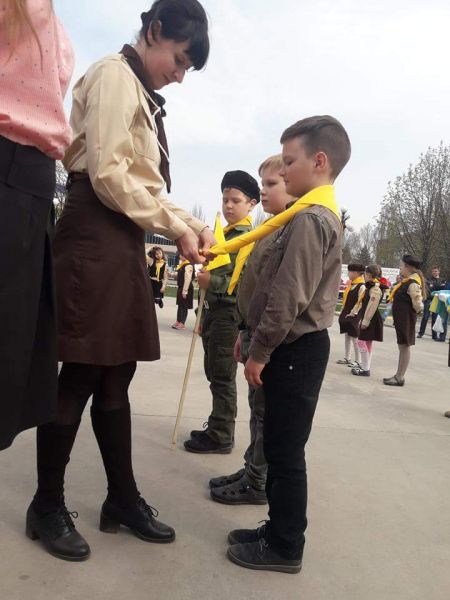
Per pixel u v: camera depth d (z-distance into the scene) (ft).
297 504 6.89
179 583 6.42
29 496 8.20
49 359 5.64
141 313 6.80
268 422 7.04
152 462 10.20
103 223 6.51
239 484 8.95
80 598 5.94
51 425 6.69
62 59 5.24
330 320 7.04
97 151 6.11
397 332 21.07
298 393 6.84
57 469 6.81
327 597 6.45
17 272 4.95
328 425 13.85
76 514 7.75
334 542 7.81
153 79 6.89
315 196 7.01
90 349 6.39
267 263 7.33
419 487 10.16
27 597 5.86
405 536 8.16
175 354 23.02
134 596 6.07
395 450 12.26
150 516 7.41
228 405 10.96
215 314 10.82
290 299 6.42
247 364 6.84
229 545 7.45
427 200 95.66
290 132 7.38
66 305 6.40
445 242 90.84
